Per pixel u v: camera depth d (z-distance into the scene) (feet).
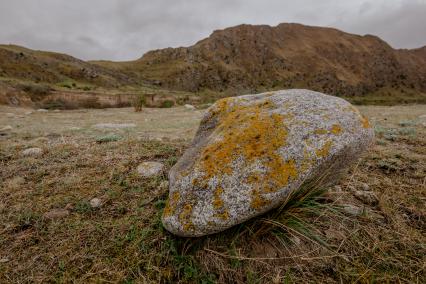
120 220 3.34
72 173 4.69
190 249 2.83
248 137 3.06
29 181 4.44
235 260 2.67
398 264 2.62
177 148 5.94
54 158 5.41
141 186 4.18
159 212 3.37
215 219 2.55
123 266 2.69
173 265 2.69
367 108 19.24
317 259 2.73
